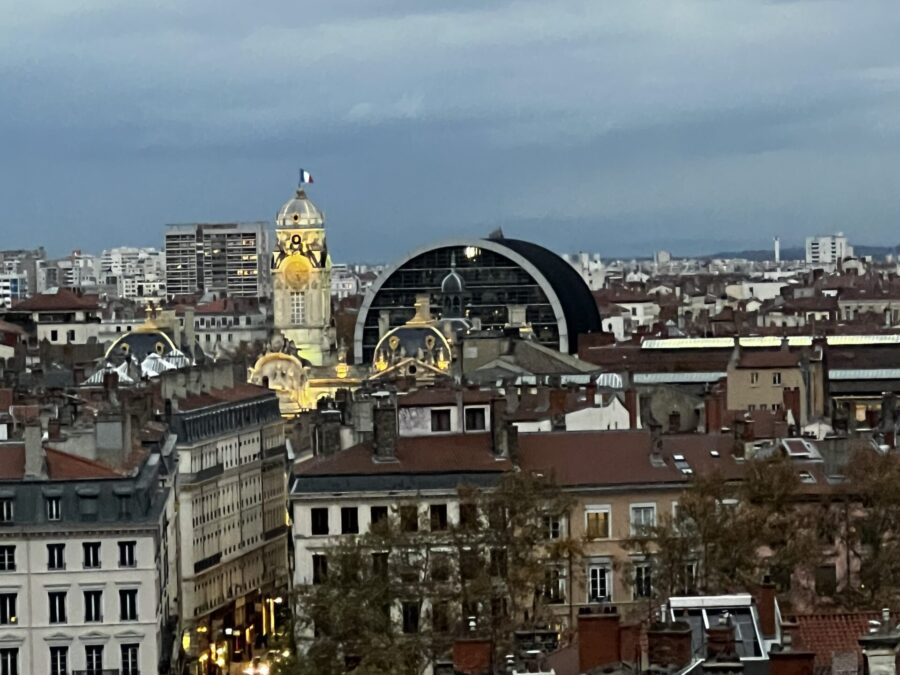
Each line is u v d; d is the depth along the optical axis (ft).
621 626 632.79
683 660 578.25
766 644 606.14
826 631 634.43
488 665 635.25
